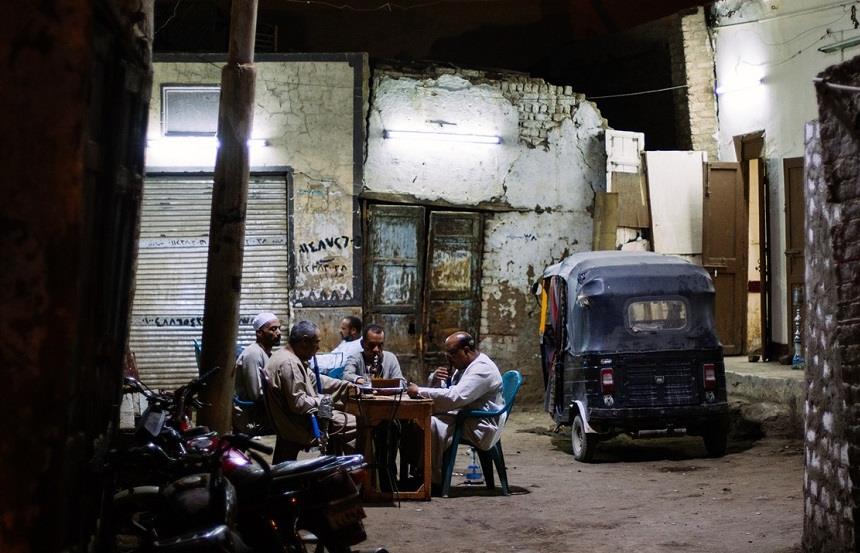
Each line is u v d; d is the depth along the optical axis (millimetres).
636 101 17938
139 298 14273
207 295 8000
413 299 15070
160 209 14359
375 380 9391
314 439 8094
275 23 17766
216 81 14352
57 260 3564
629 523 7621
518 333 15516
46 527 3545
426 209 15227
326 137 14555
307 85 14562
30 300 3549
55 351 3562
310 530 5105
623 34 17594
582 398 11133
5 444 3529
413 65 15125
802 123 14227
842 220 5277
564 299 11789
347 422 8914
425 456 8695
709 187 15773
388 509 8320
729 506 8148
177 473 4660
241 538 4777
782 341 14586
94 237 4086
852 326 5191
